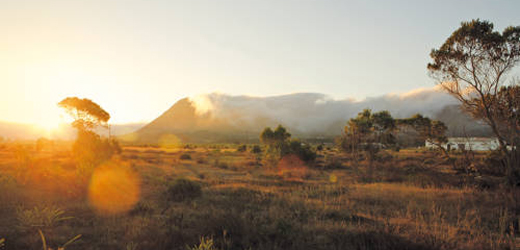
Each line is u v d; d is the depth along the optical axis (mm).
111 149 25281
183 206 8656
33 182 12117
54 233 5594
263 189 13086
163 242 4984
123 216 7234
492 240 5156
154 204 8859
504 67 12953
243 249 4805
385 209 8141
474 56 13523
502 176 12719
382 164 20328
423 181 14016
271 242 5055
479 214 7090
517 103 12461
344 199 9898
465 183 12516
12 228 5793
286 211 7672
